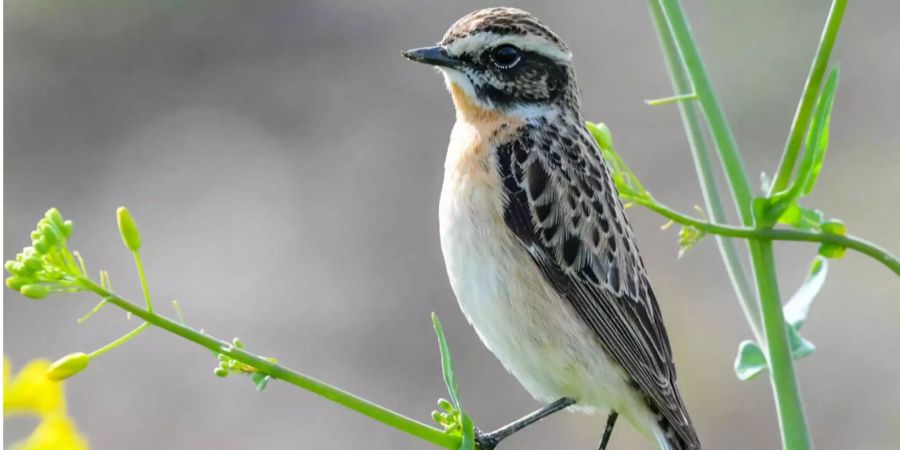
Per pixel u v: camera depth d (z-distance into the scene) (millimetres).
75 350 15109
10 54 19734
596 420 14062
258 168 17781
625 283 7566
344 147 18078
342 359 15031
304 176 17609
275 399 14672
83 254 16453
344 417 14516
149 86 19484
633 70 19125
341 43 19938
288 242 16531
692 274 15742
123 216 4918
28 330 15281
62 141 18547
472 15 7738
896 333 15102
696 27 19922
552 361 7406
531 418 7457
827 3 19859
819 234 5797
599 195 7570
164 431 14375
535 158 7469
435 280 15906
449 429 5309
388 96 18922
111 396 14695
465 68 7621
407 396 14648
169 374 14945
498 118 7621
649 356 7555
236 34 20203
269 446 14180
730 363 14805
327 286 15906
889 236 16250
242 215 17000
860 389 14578
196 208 17141
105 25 20172
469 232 7375
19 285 4883
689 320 15211
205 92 19266
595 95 18750
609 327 7453
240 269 16156
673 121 18188
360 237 16578
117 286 15922
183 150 18219
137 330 4863
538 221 7371
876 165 17453
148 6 20375
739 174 5941
